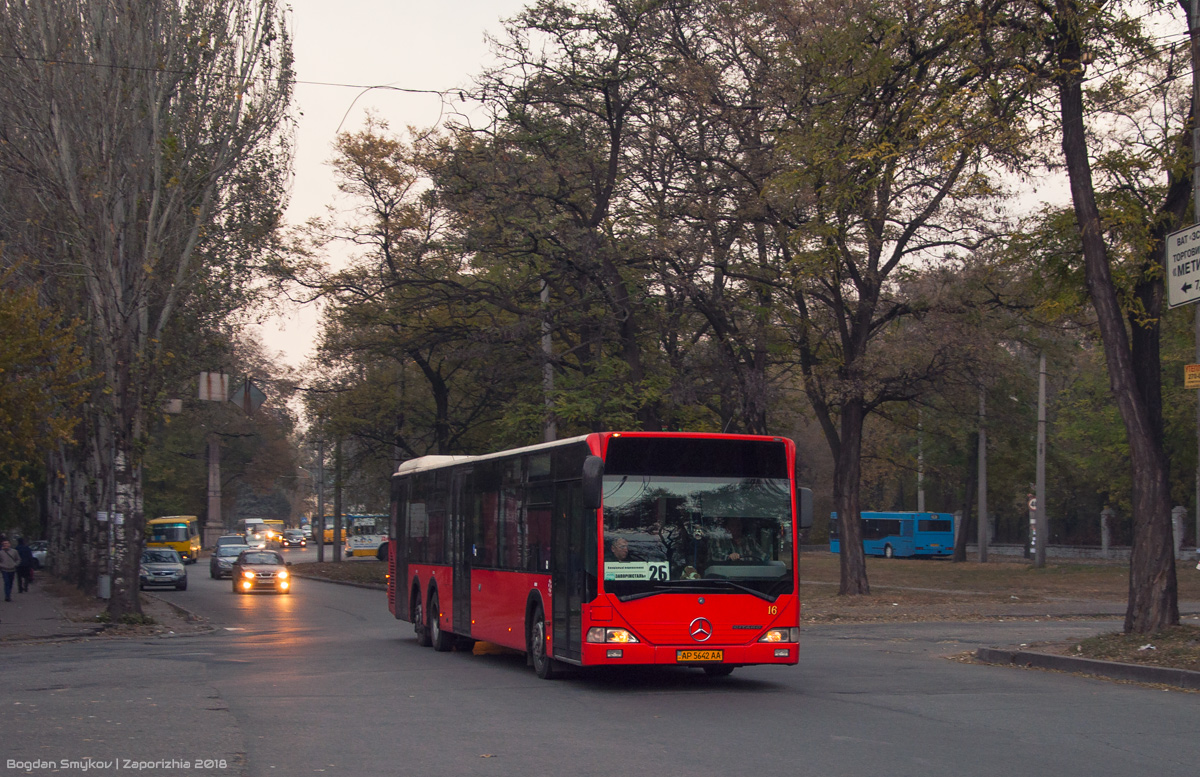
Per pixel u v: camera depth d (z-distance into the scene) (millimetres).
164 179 26078
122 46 25234
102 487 34094
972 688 13188
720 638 13133
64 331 25141
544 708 11578
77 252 26016
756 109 28531
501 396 40812
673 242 27484
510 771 8141
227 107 26875
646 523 13234
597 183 29922
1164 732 9859
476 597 17562
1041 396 50156
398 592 22906
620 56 28266
